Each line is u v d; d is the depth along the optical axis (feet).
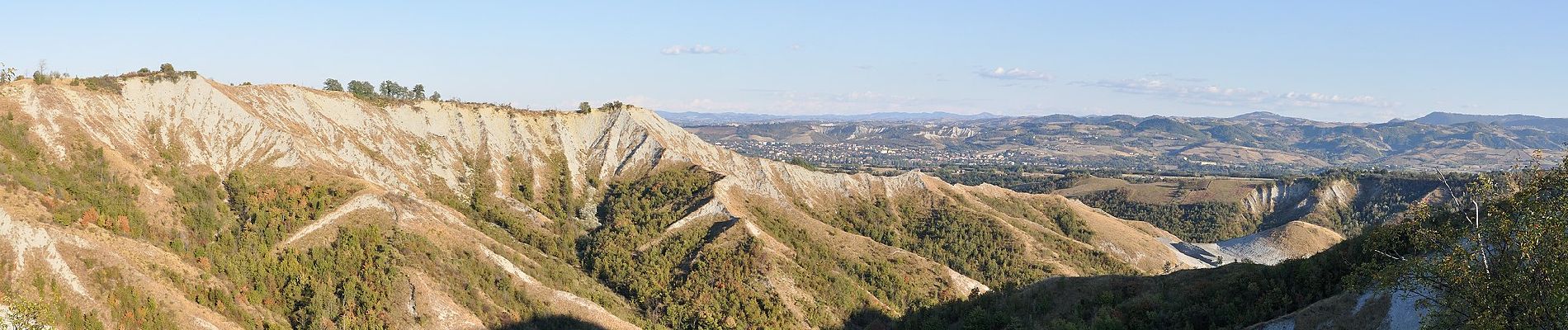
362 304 246.88
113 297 198.49
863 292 340.18
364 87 421.59
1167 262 477.36
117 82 312.29
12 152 243.19
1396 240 162.30
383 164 359.05
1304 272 211.82
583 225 390.63
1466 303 120.78
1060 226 523.70
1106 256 457.27
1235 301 213.05
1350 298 180.75
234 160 318.86
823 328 304.09
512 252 313.12
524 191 405.80
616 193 431.43
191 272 228.63
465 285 271.90
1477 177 136.56
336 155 349.00
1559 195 119.03
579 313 281.74
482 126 431.43
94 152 265.75
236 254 248.93
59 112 275.80
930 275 379.35
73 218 217.36
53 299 185.37
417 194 343.05
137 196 255.09
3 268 184.65
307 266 256.93
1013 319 244.83
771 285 315.37
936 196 496.23
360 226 287.28
